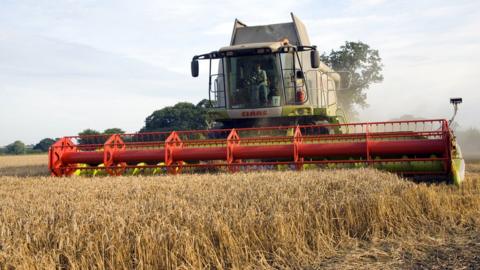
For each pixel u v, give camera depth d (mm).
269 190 5988
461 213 6070
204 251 4262
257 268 4246
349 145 8852
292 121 11773
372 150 8711
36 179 9117
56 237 4109
